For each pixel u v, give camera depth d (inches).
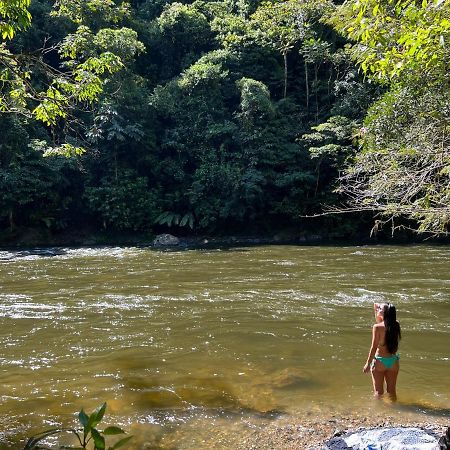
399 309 393.4
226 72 1165.1
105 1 304.5
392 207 242.5
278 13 1226.0
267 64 1301.7
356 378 251.9
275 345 308.7
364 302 421.4
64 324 359.9
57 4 275.0
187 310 401.4
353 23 188.5
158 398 227.5
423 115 256.2
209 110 1138.7
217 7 1481.3
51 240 1040.2
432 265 623.8
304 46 1154.0
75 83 217.0
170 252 824.3
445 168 220.4
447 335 323.9
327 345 307.6
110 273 597.3
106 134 1064.2
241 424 200.1
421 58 200.7
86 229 1083.9
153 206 1080.2
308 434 189.5
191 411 213.0
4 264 681.0
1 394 233.0
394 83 292.8
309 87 1259.8
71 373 261.7
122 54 936.3
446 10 153.6
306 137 1046.4
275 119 1127.6
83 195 1054.4
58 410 214.8
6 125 899.4
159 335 331.9
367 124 299.0
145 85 1262.3
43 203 1037.2
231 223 1104.2
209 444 182.9
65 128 252.4
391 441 164.1
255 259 714.2
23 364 276.1
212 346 308.0
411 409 212.2
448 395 228.4
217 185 1059.3
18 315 386.6
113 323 362.9
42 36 1113.4
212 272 598.5
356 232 1051.3
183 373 261.3
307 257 727.7
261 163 1082.1
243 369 267.3
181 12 1337.4
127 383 247.0
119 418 205.6
